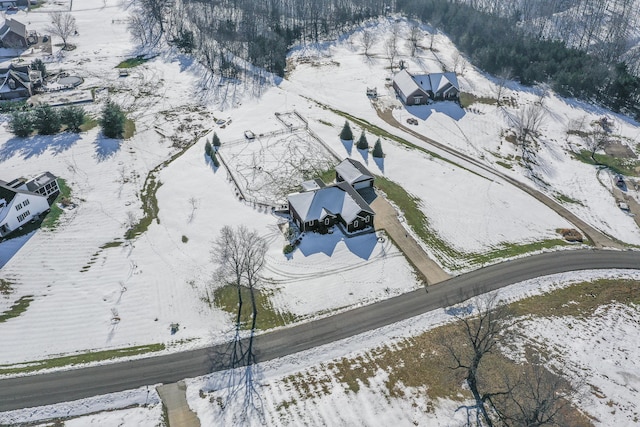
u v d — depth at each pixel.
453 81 116.50
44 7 171.88
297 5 169.75
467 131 103.81
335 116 105.62
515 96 120.88
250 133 95.88
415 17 173.62
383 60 138.25
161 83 118.12
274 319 57.53
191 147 93.19
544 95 122.00
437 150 96.00
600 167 94.06
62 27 148.88
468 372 49.72
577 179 90.12
